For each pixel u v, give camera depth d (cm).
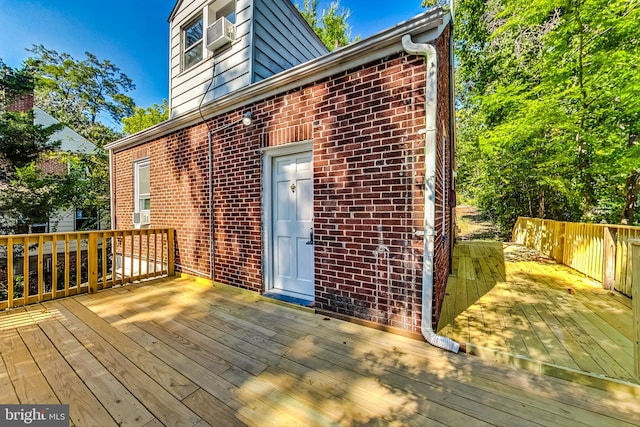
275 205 376
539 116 634
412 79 247
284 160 364
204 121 435
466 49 987
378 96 266
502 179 917
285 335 257
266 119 354
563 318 286
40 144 858
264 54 468
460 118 1139
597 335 245
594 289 394
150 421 153
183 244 478
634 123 592
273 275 381
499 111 845
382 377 193
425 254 242
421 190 244
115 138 1667
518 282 435
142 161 587
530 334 248
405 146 252
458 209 1702
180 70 564
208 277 435
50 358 217
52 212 872
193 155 457
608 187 712
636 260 181
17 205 782
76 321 291
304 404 166
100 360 214
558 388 180
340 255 293
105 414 158
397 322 259
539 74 733
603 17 534
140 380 189
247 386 183
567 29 595
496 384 185
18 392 176
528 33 826
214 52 496
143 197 586
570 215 877
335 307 298
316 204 310
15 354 223
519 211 1074
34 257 951
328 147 299
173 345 239
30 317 302
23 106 923
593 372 187
